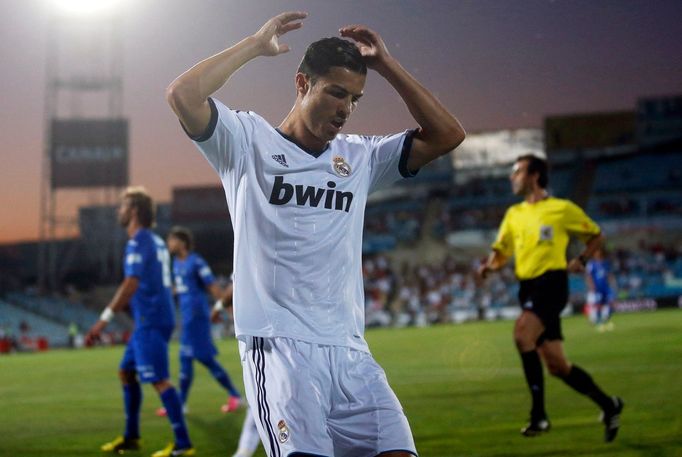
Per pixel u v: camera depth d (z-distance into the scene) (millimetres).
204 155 3426
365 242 53406
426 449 7098
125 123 49562
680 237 48125
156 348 7500
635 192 51344
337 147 3580
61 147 49500
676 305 38438
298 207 3385
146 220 7629
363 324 3561
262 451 7445
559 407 9172
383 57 3574
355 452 3342
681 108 52469
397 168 3719
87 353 30125
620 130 53500
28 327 45000
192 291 10602
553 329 7281
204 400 12047
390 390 3414
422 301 45719
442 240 52531
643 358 14500
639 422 7906
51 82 49094
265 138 3410
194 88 3189
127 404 7855
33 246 58000
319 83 3338
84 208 50812
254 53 3359
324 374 3295
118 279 51875
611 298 25062
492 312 41656
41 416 10883
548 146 54469
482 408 9508
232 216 3477
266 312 3348
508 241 7852
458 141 3664
